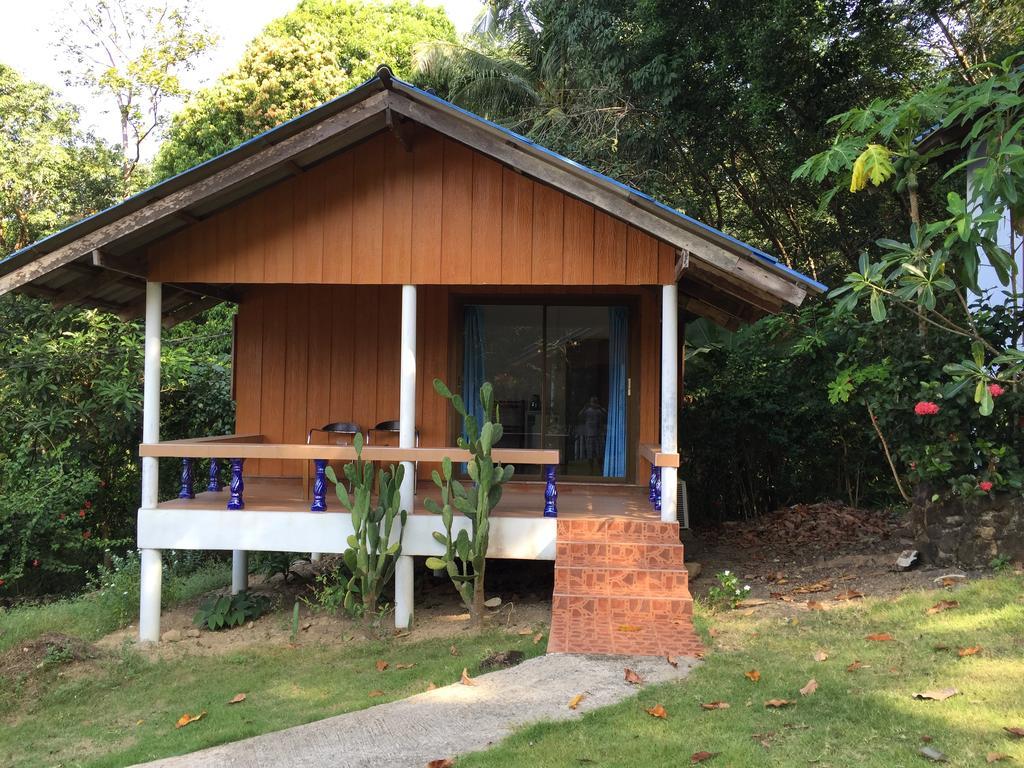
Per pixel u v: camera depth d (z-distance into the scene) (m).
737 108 13.09
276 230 7.15
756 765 3.61
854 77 13.34
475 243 7.05
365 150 7.11
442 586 8.37
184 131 24.11
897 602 6.11
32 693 5.89
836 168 7.07
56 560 10.23
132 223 6.51
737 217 17.14
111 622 7.67
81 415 11.48
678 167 14.93
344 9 27.33
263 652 6.61
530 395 9.29
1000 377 6.07
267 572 8.98
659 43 12.89
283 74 23.44
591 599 6.25
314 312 9.35
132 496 12.23
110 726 5.22
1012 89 6.21
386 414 9.25
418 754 3.99
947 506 7.00
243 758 4.17
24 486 10.28
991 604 5.70
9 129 21.72
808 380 9.20
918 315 6.82
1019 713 3.96
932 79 13.59
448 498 6.66
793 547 9.55
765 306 7.27
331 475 6.90
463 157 7.07
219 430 12.27
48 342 11.72
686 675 4.96
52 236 6.37
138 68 26.19
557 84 16.52
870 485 12.59
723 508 12.91
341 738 4.31
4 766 4.66
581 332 9.27
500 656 5.61
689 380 12.78
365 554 6.74
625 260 6.97
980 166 8.52
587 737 4.02
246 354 9.41
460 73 19.08
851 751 3.70
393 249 7.10
